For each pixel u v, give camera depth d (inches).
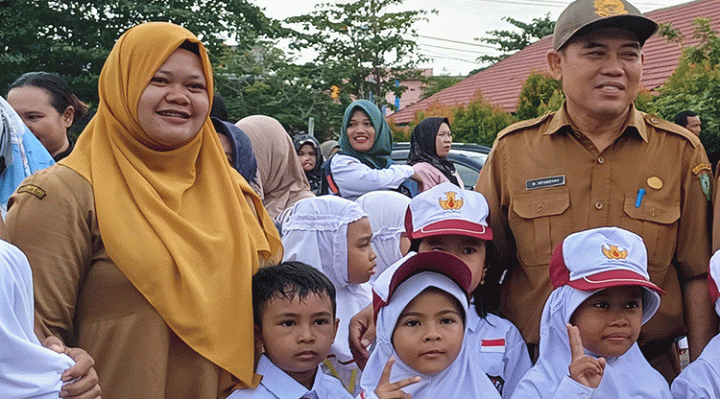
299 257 131.3
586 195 121.1
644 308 115.3
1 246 76.4
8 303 73.7
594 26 113.7
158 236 97.8
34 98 159.6
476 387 107.4
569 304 111.3
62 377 81.0
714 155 156.7
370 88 1119.6
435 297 106.2
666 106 386.0
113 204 98.0
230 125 149.9
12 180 134.0
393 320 106.1
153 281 95.6
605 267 109.4
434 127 250.5
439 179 241.8
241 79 828.0
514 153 127.4
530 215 123.3
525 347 122.7
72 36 859.4
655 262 119.4
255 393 102.0
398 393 98.8
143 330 95.7
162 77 102.0
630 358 114.3
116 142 103.7
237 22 898.7
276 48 890.7
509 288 130.8
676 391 116.1
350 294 135.0
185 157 106.7
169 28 104.0
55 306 92.6
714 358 114.3
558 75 126.2
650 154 120.8
